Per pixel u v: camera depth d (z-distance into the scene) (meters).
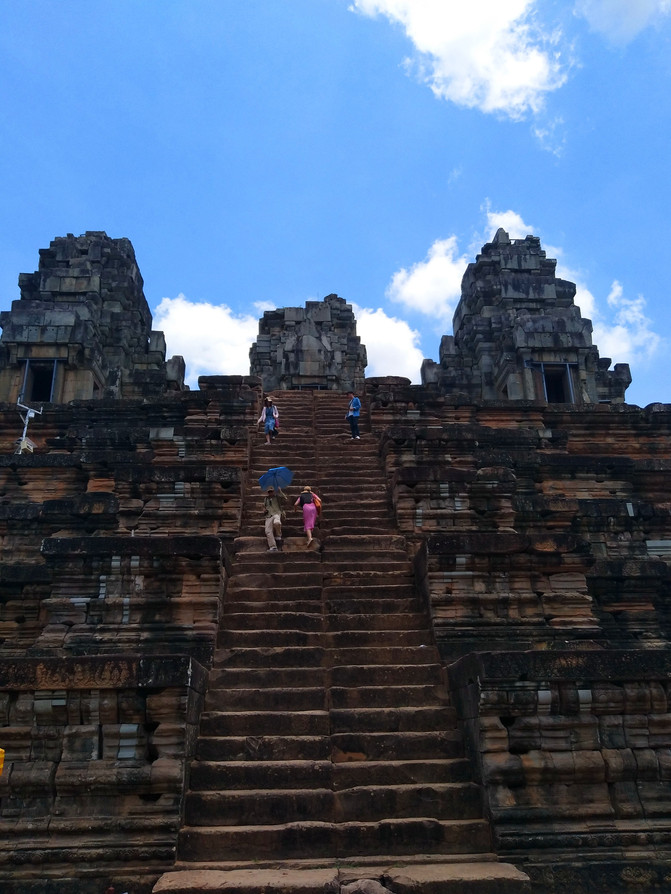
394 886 6.70
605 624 13.73
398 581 12.38
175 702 7.92
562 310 30.23
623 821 7.67
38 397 27.47
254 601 11.90
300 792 7.93
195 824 7.70
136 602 10.95
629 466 18.84
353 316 42.94
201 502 14.45
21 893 7.14
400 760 8.57
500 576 11.34
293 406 24.69
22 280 30.67
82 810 7.55
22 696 7.92
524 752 7.94
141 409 22.08
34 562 15.30
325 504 16.11
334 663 10.27
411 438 17.53
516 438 19.59
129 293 31.62
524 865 7.34
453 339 32.59
